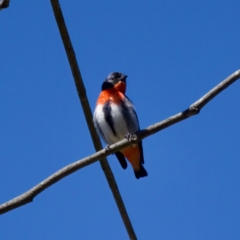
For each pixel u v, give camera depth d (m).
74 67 9.76
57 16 9.05
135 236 10.46
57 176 8.48
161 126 8.71
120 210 10.41
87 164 8.72
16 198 8.34
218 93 8.23
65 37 9.32
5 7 8.37
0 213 8.29
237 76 8.10
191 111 8.30
